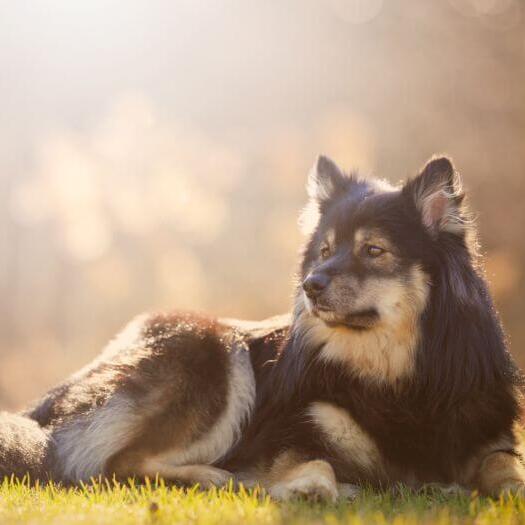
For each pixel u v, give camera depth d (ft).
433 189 20.36
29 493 18.67
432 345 19.98
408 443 20.02
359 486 19.54
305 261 21.98
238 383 22.30
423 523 14.75
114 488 19.15
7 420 21.47
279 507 16.55
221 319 24.75
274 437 20.56
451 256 20.30
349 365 20.25
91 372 23.44
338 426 20.01
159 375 21.98
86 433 21.72
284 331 22.91
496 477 18.67
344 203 21.61
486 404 19.89
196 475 20.45
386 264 20.18
